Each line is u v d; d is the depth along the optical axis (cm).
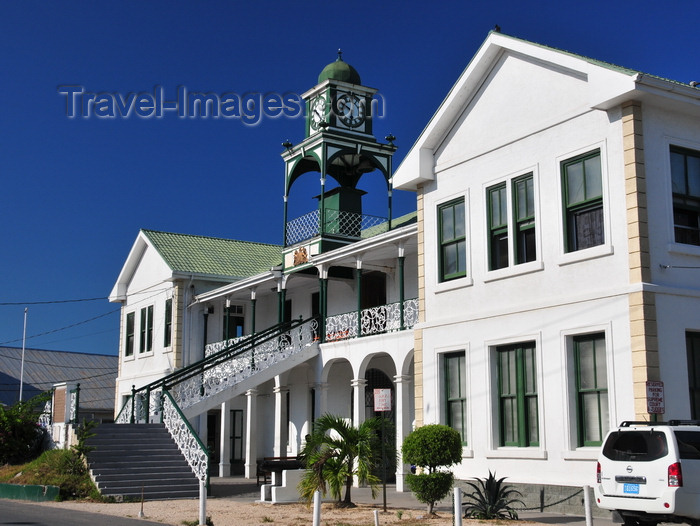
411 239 2414
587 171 1714
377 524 1377
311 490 1820
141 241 3869
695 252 1645
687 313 1612
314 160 3031
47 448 2834
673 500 1200
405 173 2148
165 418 2475
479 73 1980
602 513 1573
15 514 1719
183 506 1911
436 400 2014
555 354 1722
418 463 1616
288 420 3284
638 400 1541
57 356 5691
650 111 1653
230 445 3462
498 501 1578
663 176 1645
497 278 1888
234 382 2666
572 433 1673
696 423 1277
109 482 2120
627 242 1605
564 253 1733
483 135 1975
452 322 1994
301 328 2831
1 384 5091
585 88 1728
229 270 3684
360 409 2562
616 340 1598
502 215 1909
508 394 1850
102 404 5131
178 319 3519
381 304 2895
